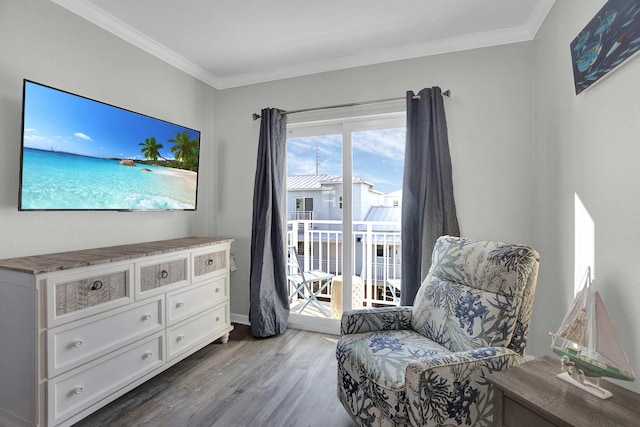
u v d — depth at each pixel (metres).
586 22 1.55
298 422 1.71
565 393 1.05
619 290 1.31
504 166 2.39
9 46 1.75
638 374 1.19
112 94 2.29
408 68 2.64
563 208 1.85
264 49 2.66
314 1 2.05
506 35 2.37
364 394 1.50
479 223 2.45
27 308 1.47
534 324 2.29
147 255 1.95
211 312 2.52
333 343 2.72
